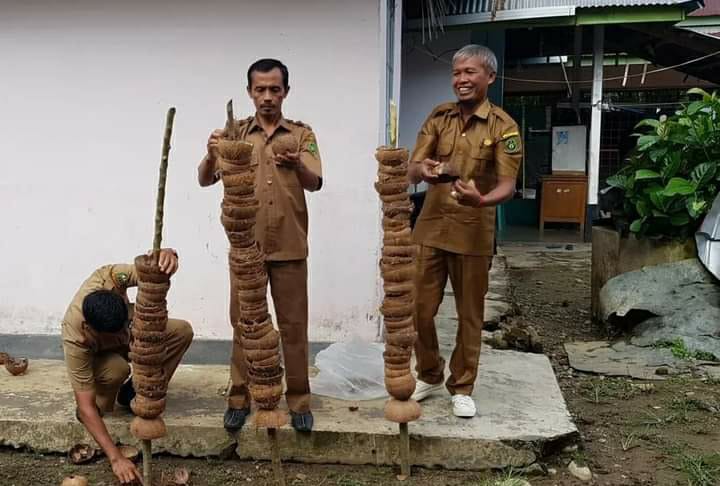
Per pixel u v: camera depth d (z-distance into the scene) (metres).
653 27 9.97
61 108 4.66
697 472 3.36
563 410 3.70
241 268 2.83
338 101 4.45
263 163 3.26
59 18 4.58
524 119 14.14
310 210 4.52
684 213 5.79
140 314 2.88
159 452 3.51
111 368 3.43
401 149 3.05
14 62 4.65
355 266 4.53
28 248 4.79
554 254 10.41
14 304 4.83
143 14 4.53
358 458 3.42
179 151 4.61
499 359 4.54
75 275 4.77
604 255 6.43
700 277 5.69
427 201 3.57
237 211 2.79
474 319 3.55
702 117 5.89
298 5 4.41
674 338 5.32
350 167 4.47
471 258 3.47
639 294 5.75
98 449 3.53
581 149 11.92
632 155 6.49
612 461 3.54
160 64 4.57
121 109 4.62
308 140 3.31
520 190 14.08
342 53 4.41
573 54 12.45
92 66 4.61
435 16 8.27
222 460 3.49
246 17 4.46
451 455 3.37
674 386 4.70
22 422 3.55
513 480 3.16
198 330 4.71
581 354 5.38
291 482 3.29
